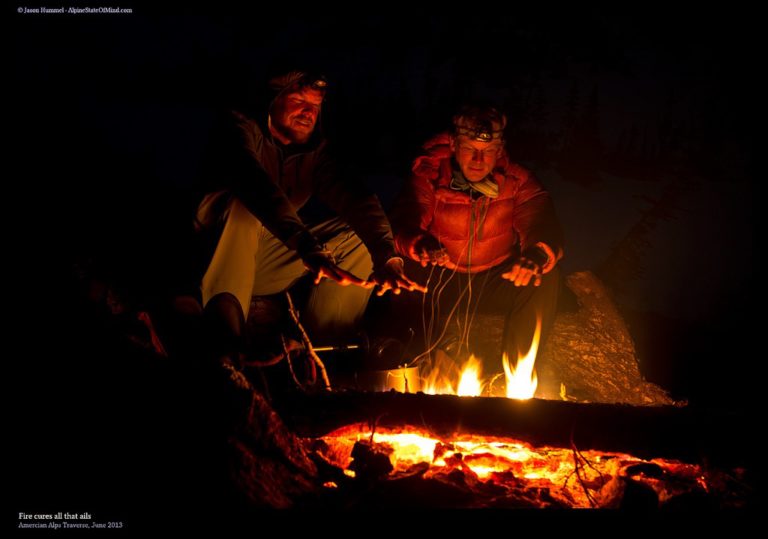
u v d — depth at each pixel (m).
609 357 5.45
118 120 8.40
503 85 10.46
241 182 4.34
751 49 11.10
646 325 6.99
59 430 2.88
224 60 9.95
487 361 5.26
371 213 4.67
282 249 4.75
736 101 10.65
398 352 4.70
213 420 3.04
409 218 4.95
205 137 8.39
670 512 3.04
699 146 9.84
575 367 5.42
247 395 3.15
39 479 2.77
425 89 10.15
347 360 4.80
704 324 7.25
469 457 3.76
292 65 4.55
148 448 2.93
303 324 4.77
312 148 4.74
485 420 3.65
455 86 10.09
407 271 5.11
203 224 4.48
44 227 4.16
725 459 3.60
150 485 2.86
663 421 3.65
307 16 11.19
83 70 9.11
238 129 4.52
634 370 5.45
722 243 8.38
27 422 2.86
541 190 5.06
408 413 3.67
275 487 3.10
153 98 9.10
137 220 5.39
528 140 9.72
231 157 4.41
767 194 9.06
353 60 10.62
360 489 3.29
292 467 3.28
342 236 4.80
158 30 10.40
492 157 4.88
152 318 4.21
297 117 4.60
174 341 4.16
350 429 3.67
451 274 5.25
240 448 3.06
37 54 9.09
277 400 3.74
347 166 4.84
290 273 4.81
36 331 3.10
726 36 11.45
